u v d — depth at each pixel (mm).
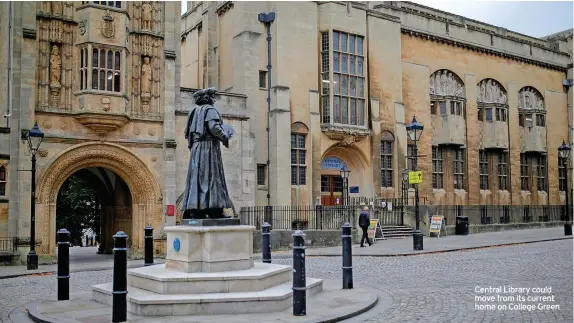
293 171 33375
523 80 48219
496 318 10453
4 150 23625
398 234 31562
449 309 11305
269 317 10281
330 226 30594
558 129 50594
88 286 16234
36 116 23922
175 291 11086
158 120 26781
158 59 27219
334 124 34656
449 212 35500
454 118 41781
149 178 26391
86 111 24438
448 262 19828
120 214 29422
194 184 12484
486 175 45031
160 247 26312
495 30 48219
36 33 23984
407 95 39844
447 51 42875
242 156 29422
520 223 38438
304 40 34469
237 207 28906
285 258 23641
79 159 24797
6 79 24969
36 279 18453
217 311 10609
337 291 13258
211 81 36125
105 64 25266
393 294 13250
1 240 23094
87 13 24938
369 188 36656
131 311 10688
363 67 36594
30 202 23469
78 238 46188
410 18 40812
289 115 33000
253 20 33250
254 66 32875
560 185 50438
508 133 46219
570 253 21891
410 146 39500
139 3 27078
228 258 12008
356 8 36500
